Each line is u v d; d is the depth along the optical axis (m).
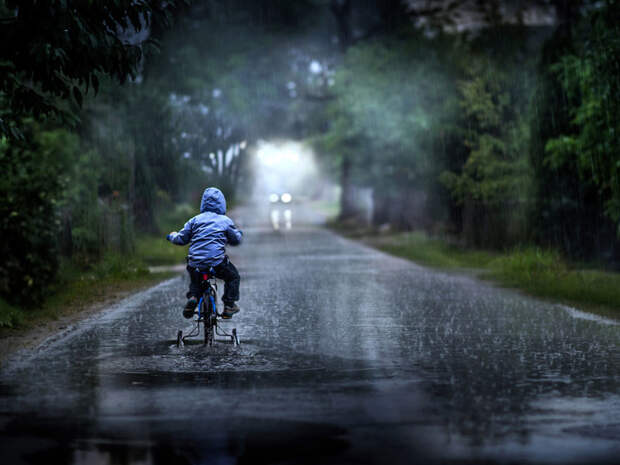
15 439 11.74
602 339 21.28
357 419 12.87
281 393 14.84
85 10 18.36
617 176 36.38
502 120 54.91
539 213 45.78
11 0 17.70
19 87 19.58
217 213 20.92
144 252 56.41
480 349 19.73
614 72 34.34
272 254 57.22
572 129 43.84
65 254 43.22
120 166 56.28
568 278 35.81
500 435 11.92
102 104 56.38
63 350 19.80
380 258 53.28
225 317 20.66
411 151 67.38
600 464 10.52
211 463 10.55
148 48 19.53
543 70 45.44
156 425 12.52
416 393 14.84
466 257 52.41
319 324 24.16
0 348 20.22
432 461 10.62
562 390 15.09
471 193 55.72
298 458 10.76
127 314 26.98
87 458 10.80
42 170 31.08
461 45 62.22
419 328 23.34
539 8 65.75
